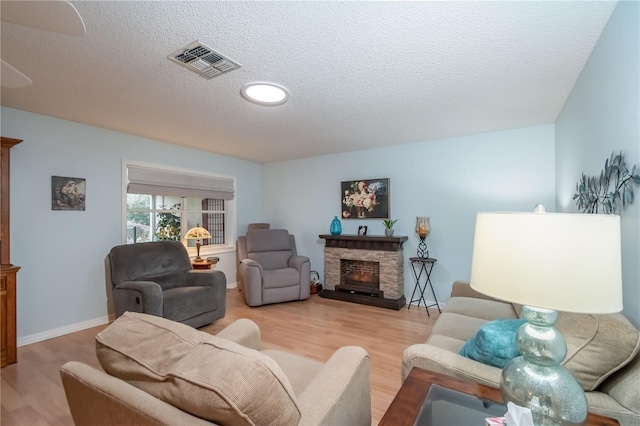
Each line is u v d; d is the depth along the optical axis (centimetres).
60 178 296
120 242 343
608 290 76
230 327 164
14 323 236
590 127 187
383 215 420
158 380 80
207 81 214
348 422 102
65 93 236
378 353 253
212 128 329
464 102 258
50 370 224
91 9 139
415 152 400
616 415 96
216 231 485
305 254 497
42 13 102
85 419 93
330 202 472
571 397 85
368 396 122
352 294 416
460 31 158
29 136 277
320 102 255
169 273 332
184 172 416
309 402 93
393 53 179
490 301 246
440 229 383
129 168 354
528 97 249
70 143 304
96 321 321
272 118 296
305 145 412
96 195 324
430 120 306
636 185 123
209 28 155
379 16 146
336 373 107
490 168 352
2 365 228
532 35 162
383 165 424
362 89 229
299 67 195
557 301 77
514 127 332
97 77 208
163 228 411
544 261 79
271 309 379
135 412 74
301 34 160
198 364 77
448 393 105
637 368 101
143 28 154
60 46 171
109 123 311
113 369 90
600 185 170
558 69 200
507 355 117
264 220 541
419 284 396
